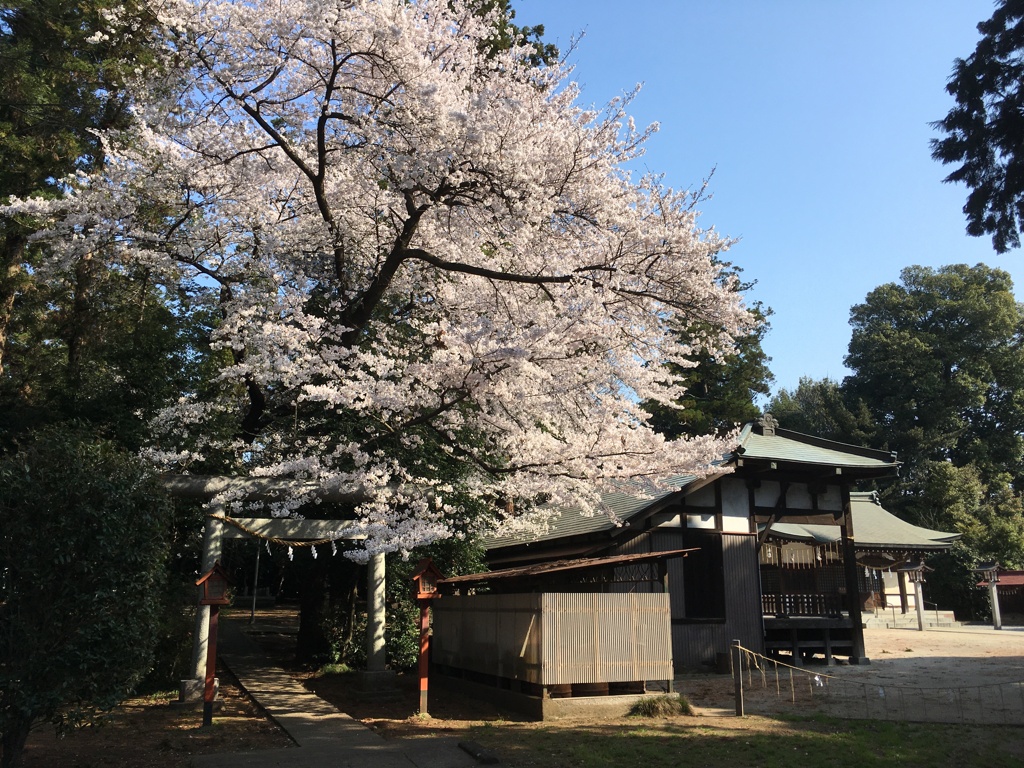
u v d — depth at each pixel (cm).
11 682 583
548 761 706
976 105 1034
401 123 1012
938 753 711
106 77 1322
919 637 2095
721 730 832
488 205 1077
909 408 4597
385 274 1104
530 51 1132
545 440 1127
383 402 945
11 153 1266
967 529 3547
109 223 1044
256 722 938
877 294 5150
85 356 1380
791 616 1509
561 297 1045
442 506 1065
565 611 961
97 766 701
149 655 679
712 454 1073
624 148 1105
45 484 618
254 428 1205
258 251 1175
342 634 1434
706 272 1075
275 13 960
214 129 1070
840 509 1589
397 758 735
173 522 1166
